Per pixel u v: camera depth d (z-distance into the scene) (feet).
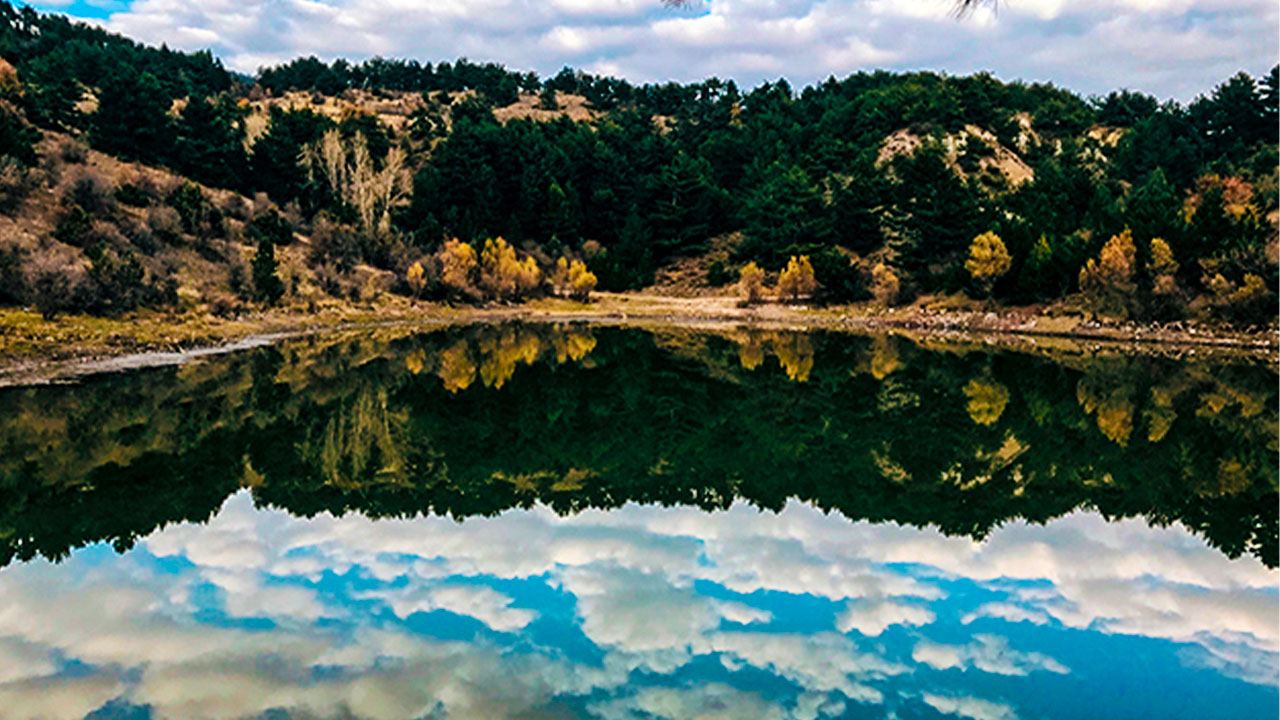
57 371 122.83
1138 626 41.75
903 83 565.94
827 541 55.72
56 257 164.25
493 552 52.31
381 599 43.83
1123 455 86.79
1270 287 204.44
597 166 421.18
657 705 32.48
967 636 40.14
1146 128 398.62
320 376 135.64
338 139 377.30
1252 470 80.07
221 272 216.54
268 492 68.18
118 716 31.09
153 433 90.33
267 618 41.06
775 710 32.24
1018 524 60.95
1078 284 242.99
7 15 498.28
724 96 591.37
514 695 33.09
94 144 297.53
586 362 165.78
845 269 299.38
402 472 76.48
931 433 98.48
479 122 488.85
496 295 300.40
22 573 47.83
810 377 146.51
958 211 300.40
